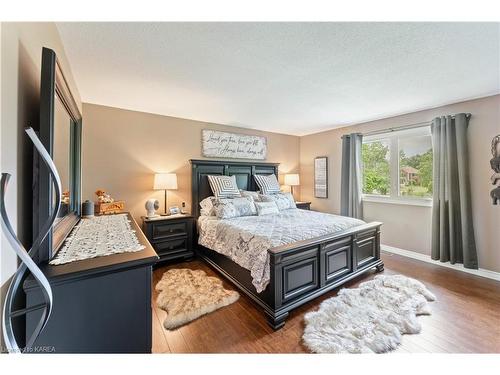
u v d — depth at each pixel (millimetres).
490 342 1638
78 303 957
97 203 2848
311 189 5082
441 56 1860
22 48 1000
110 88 2496
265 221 2900
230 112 3432
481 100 2785
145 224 2977
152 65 2002
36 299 892
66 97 1454
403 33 1558
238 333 1760
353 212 4094
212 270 2955
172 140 3596
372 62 1958
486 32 1542
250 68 2066
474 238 2822
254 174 4414
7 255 822
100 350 996
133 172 3262
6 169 839
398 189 3689
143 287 1086
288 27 1496
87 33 1554
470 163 2863
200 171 3766
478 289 2420
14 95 912
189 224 3305
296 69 2080
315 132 4938
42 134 984
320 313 1964
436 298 2240
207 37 1606
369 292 2309
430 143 3332
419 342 1636
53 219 717
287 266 1965
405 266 3080
